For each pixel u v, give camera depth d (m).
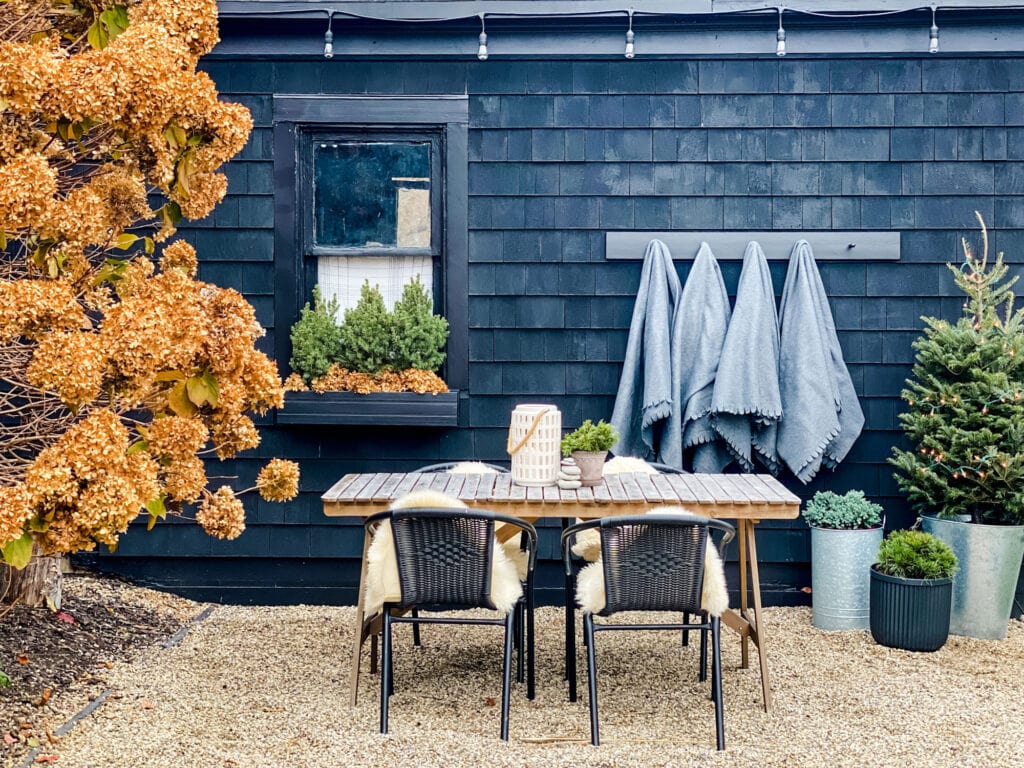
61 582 5.21
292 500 5.61
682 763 3.44
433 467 4.92
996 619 5.07
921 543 4.85
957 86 5.49
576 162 5.56
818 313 5.43
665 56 5.51
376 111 5.55
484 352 5.61
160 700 4.00
